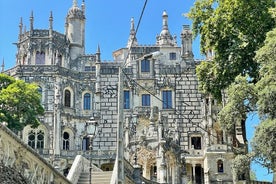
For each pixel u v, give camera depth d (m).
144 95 85.06
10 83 68.56
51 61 84.56
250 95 37.78
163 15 96.50
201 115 83.69
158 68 86.19
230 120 38.75
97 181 40.59
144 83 85.38
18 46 87.88
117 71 85.62
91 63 88.00
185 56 87.12
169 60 87.00
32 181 29.14
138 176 46.28
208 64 48.22
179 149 60.47
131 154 58.53
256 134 34.16
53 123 79.50
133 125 76.38
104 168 77.75
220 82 46.56
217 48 45.84
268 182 62.78
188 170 80.12
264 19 42.44
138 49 87.19
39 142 78.81
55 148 77.50
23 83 67.62
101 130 82.31
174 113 83.81
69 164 76.56
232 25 43.81
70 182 35.97
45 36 85.94
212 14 47.41
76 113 82.56
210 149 78.44
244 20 43.31
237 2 43.03
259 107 34.34
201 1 48.03
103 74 85.38
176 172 58.59
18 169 27.38
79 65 87.88
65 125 80.62
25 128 78.81
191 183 72.19
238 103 38.19
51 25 86.69
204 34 47.25
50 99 81.06
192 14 48.25
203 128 79.75
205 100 83.12
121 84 27.88
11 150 26.45
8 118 63.78
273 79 34.59
